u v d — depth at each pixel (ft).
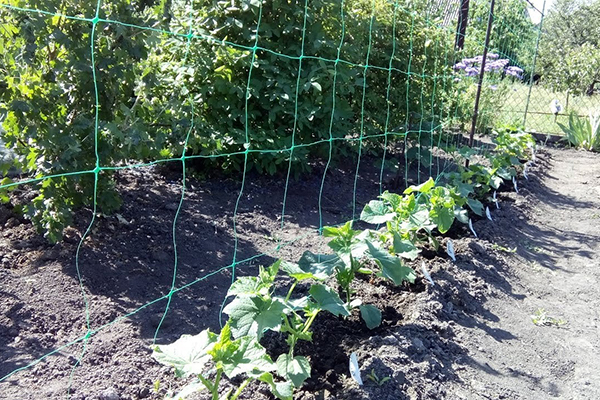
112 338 9.45
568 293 13.87
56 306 10.06
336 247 9.91
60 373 8.46
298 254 13.66
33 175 12.38
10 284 10.41
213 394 7.14
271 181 18.47
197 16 17.21
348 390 8.48
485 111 29.66
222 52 16.19
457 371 9.70
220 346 6.90
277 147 17.48
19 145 11.46
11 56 10.52
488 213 17.61
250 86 17.22
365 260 11.60
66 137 10.81
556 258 16.02
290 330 8.75
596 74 37.45
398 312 11.06
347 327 10.26
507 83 32.65
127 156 12.11
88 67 10.57
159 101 13.50
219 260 12.73
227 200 16.46
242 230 14.57
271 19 17.85
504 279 13.94
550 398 9.62
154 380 8.54
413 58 21.80
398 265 10.08
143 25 11.05
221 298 11.21
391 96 21.44
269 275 8.68
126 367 8.76
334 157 20.24
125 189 15.39
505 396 9.27
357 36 19.65
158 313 10.38
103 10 10.59
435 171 22.79
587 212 20.29
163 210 14.70
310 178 19.56
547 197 21.93
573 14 79.30
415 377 8.98
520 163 25.68
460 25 28.37
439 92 22.66
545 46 54.29
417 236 15.06
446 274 12.91
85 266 11.35
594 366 10.80
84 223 12.87
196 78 16.53
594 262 15.78
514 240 16.79
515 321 12.10
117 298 10.64
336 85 18.48
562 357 10.98
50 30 10.34
